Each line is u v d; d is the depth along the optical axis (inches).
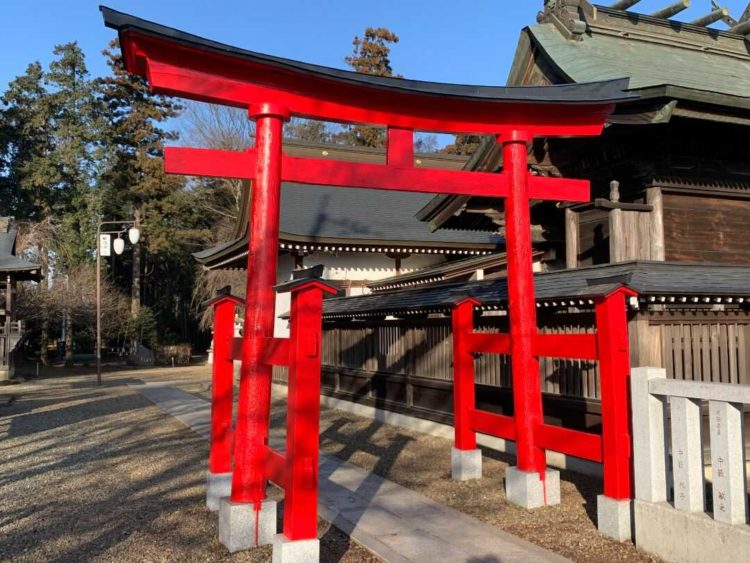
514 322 233.3
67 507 226.4
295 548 152.1
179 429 406.0
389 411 425.7
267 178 200.7
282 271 678.5
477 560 167.5
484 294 326.6
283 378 637.3
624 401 189.2
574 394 272.8
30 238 1237.7
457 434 266.8
